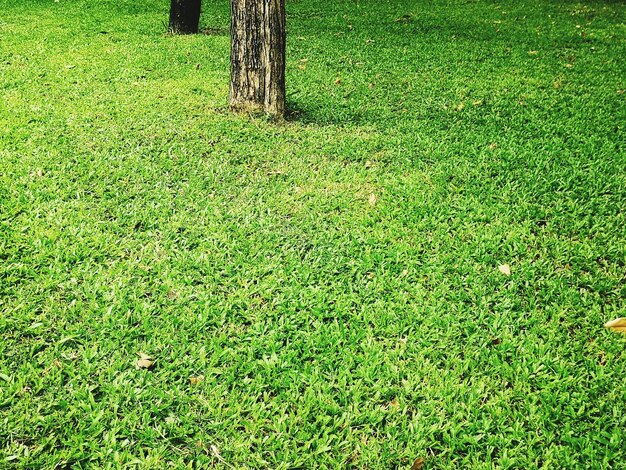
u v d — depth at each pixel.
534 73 8.30
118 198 4.32
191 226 4.01
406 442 2.48
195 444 2.46
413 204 4.37
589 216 4.22
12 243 3.71
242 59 5.83
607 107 6.71
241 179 4.72
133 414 2.54
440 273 3.56
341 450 2.45
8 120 5.68
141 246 3.77
